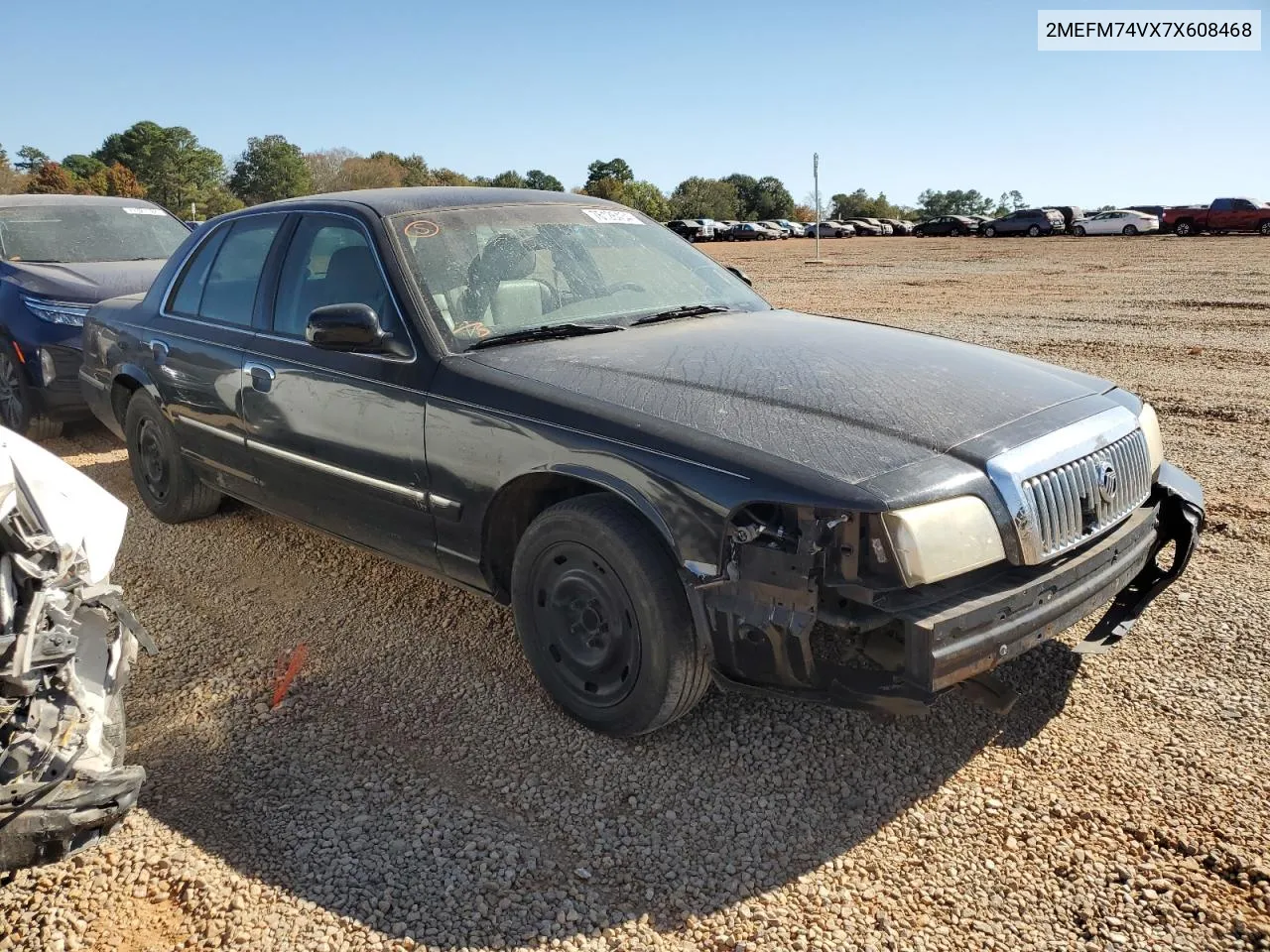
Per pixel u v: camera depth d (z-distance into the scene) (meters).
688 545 2.83
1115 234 43.09
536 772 3.12
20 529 2.37
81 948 2.44
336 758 3.22
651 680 3.02
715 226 59.66
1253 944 2.35
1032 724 3.28
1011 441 2.89
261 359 4.26
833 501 2.59
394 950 2.41
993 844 2.72
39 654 2.28
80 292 7.08
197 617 4.32
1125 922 2.43
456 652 3.93
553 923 2.49
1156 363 9.94
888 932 2.43
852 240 52.25
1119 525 3.23
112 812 2.32
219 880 2.66
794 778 3.05
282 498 4.38
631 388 3.21
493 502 3.37
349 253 4.01
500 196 4.41
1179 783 2.95
